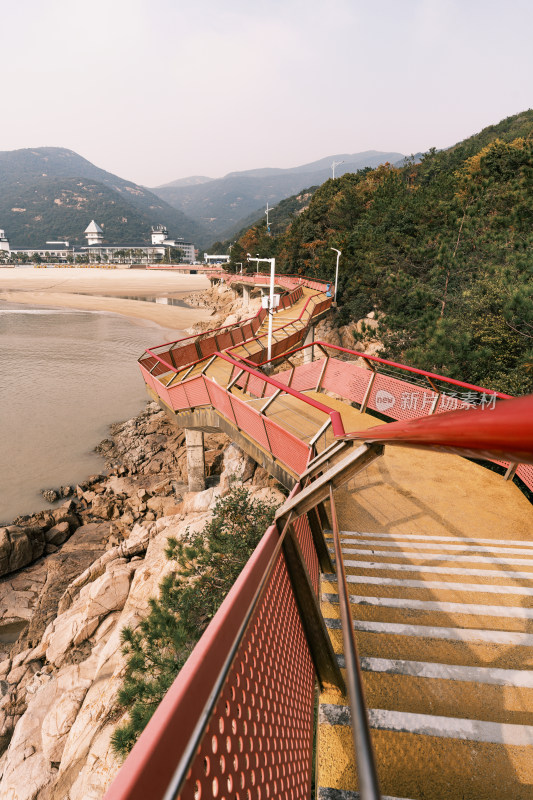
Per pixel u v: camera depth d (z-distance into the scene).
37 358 48.66
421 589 3.72
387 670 2.71
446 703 2.49
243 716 1.21
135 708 5.92
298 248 66.06
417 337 17.06
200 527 11.58
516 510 5.89
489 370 12.65
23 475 24.12
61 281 159.00
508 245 18.91
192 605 7.33
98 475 23.78
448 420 0.81
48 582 16.55
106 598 12.23
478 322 13.44
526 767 2.08
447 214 23.70
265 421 8.50
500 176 32.81
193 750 0.65
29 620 15.34
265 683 1.48
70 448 27.31
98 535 19.16
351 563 4.16
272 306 16.48
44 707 10.15
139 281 161.75
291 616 2.13
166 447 26.03
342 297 40.22
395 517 5.66
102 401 35.31
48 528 19.80
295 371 13.05
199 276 186.75
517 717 2.40
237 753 1.11
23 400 35.19
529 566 4.18
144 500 20.70
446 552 4.52
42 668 11.77
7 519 20.45
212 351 22.56
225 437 24.91
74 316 82.56
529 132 72.25
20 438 28.44
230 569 7.69
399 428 1.34
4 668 12.74
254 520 8.60
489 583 3.84
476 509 5.91
